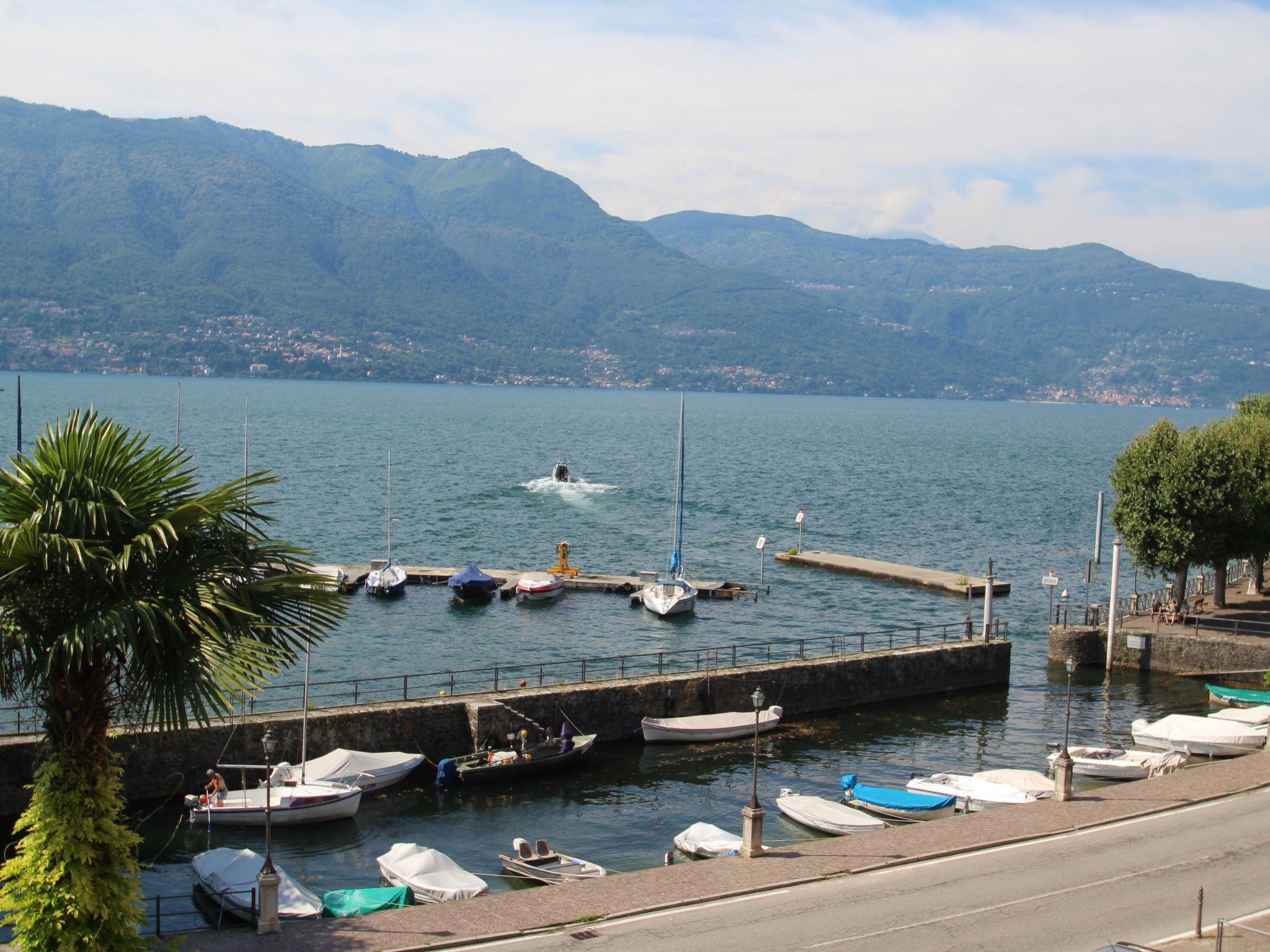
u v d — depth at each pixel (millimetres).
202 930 26469
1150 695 55469
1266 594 72000
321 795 37062
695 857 34000
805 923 26094
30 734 35969
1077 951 24578
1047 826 33281
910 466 189500
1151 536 62781
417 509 114062
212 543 20562
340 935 25234
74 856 20531
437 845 35812
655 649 62188
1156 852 31125
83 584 19438
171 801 38000
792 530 108938
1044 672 59906
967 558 96688
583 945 24734
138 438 20797
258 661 20359
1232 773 39250
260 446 175375
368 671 55875
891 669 53750
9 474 19906
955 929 25719
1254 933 25406
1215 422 70438
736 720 47656
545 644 62625
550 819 38469
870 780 43094
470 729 43094
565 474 142250
